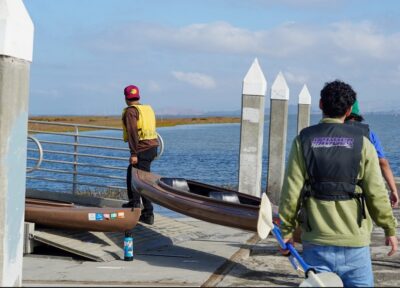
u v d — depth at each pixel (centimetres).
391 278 675
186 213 788
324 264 503
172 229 970
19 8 557
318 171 498
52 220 834
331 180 497
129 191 996
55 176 2259
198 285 614
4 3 542
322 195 499
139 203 954
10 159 551
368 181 496
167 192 827
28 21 570
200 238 927
